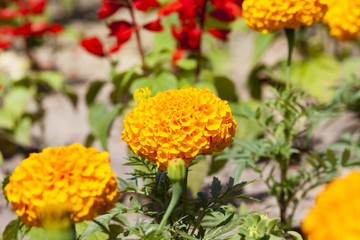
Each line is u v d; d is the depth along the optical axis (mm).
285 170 928
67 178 692
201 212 767
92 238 797
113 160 1336
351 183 637
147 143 734
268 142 916
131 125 737
